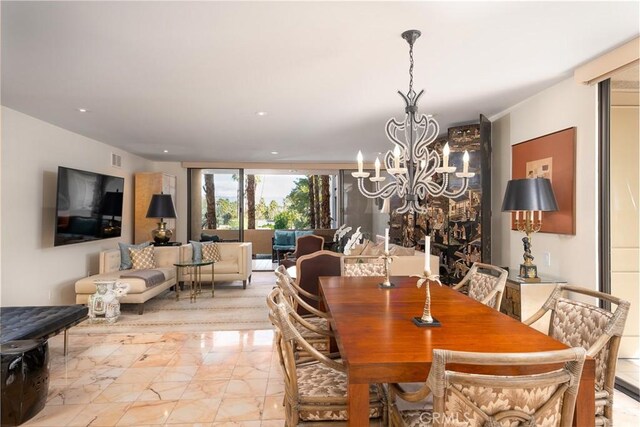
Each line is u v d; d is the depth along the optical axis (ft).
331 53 8.09
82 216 15.64
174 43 7.61
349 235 27.48
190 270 18.75
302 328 8.45
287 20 6.66
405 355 4.44
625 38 7.41
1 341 7.91
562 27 6.94
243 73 9.30
